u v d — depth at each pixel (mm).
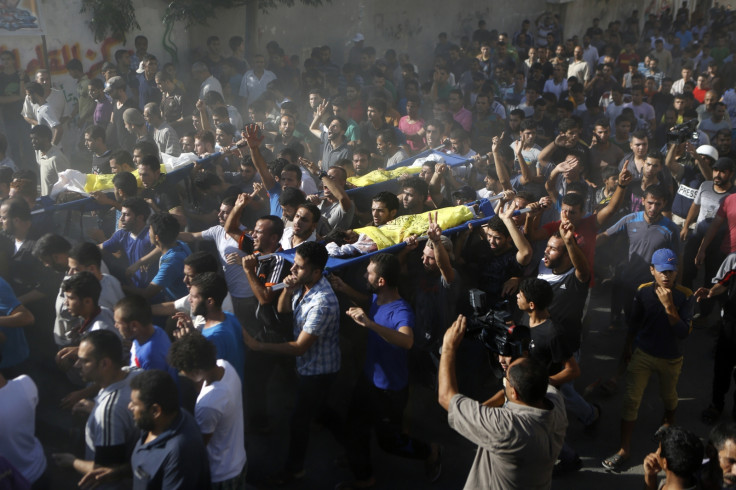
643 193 7438
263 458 5074
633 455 5328
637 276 6512
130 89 11680
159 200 6891
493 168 7461
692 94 12781
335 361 4719
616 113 12250
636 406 5109
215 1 13117
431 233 4953
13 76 10867
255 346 4594
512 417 3404
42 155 8312
